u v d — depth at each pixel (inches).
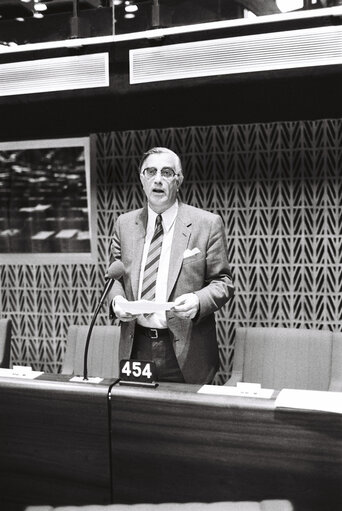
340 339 119.6
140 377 82.0
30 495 85.7
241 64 121.3
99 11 139.7
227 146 148.9
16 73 139.2
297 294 146.8
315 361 120.3
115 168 158.6
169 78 126.6
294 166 144.6
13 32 146.7
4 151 166.9
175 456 77.8
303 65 117.1
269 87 122.5
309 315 146.2
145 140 155.4
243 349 125.6
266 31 119.7
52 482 84.1
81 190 161.9
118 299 99.1
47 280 167.8
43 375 88.7
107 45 131.4
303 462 72.2
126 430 79.7
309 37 116.6
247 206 148.5
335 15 113.7
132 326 108.3
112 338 135.6
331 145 141.6
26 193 166.6
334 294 144.1
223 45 122.5
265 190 147.2
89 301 164.2
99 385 81.8
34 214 166.6
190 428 76.7
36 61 137.3
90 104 137.3
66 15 141.6
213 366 112.1
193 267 108.0
